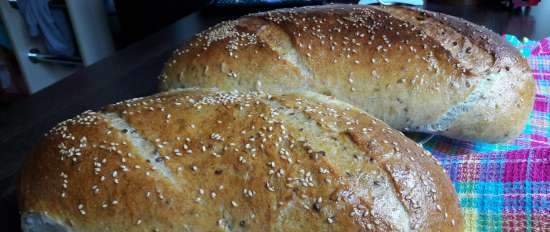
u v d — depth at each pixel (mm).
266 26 435
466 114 385
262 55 409
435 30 418
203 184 265
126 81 500
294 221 254
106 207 264
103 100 469
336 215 252
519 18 602
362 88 399
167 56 550
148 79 501
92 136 291
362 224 250
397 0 642
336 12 442
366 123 301
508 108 382
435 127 398
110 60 546
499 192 314
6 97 982
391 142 285
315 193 256
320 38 415
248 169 266
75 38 874
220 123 290
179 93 340
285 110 303
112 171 272
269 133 281
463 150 395
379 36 410
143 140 289
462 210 301
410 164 275
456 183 325
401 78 393
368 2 654
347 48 407
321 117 297
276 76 404
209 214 260
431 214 263
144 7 792
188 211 260
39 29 879
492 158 334
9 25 892
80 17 845
